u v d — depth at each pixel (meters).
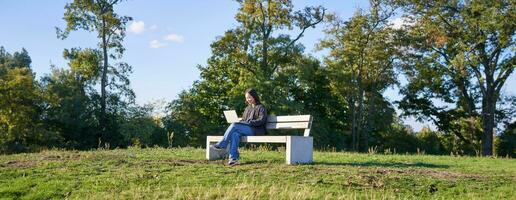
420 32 40.00
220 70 48.91
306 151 10.73
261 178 8.87
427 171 10.06
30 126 41.28
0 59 80.62
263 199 7.57
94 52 43.72
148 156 11.85
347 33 43.56
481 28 35.28
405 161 12.66
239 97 41.97
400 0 39.47
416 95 47.94
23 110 40.84
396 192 8.29
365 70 46.28
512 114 46.44
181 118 48.94
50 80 48.00
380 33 42.25
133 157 11.39
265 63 42.16
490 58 37.94
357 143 47.16
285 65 43.94
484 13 35.12
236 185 8.28
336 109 51.25
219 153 11.77
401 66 42.47
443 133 50.12
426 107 48.25
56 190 8.23
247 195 7.63
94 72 43.88
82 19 42.69
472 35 36.84
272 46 41.91
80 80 46.19
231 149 10.59
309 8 41.97
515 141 47.06
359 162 11.83
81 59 43.56
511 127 46.69
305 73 44.25
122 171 9.42
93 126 43.84
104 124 44.00
